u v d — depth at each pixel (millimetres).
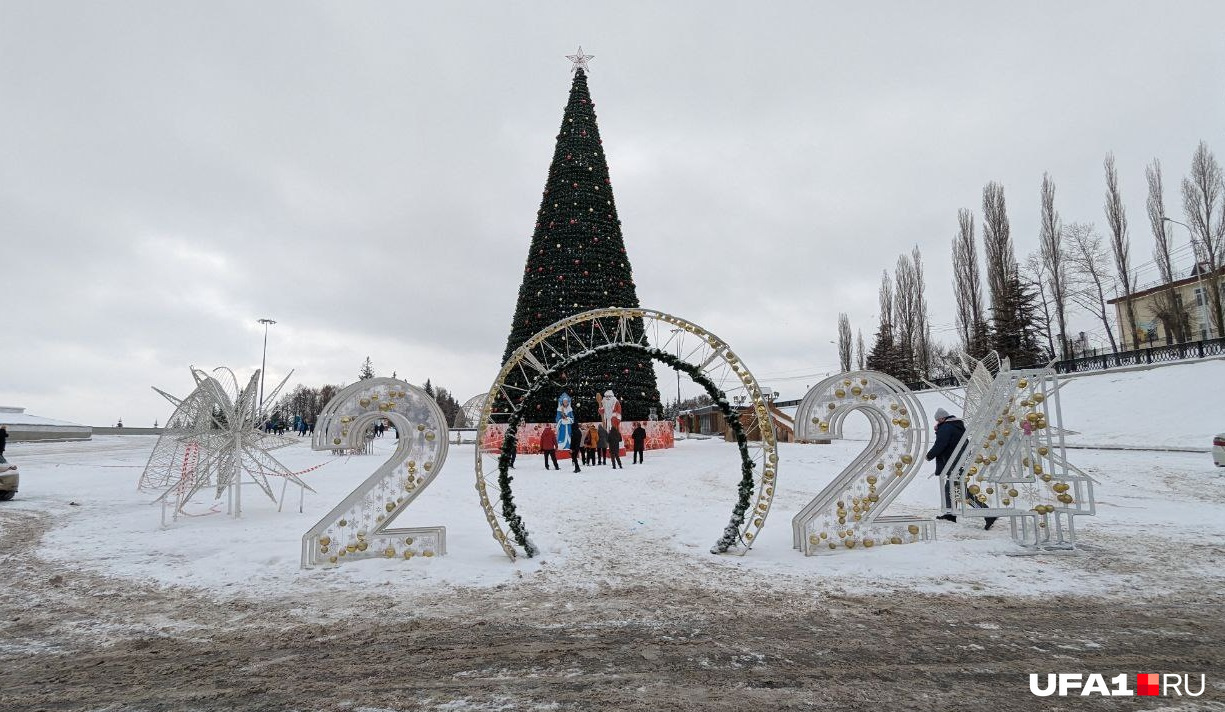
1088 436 22531
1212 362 22578
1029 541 7406
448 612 4969
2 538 8109
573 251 24250
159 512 10273
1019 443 7406
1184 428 20203
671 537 7988
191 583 5883
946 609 4980
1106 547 7121
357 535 6812
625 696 3412
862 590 5539
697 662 3898
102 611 5055
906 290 53750
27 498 12219
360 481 14938
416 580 5941
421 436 7180
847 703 3312
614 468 17406
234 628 4633
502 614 4914
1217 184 32438
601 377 23344
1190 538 7594
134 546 7496
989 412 7559
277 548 7270
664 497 11680
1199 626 4566
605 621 4723
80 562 6715
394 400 7145
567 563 6590
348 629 4586
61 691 3549
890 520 7484
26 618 4883
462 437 38656
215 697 3453
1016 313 39094
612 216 25484
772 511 10102
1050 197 41906
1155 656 3990
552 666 3848
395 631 4531
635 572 6215
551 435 17156
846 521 7305
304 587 5730
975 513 7270
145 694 3500
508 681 3627
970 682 3586
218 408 10000
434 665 3881
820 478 14734
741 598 5309
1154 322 41000
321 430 6898
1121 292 39250
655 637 4367
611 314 7418
